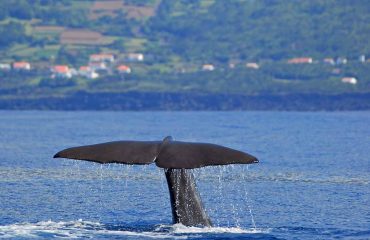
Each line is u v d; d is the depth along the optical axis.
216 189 130.38
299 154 198.88
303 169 161.62
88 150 75.50
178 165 73.25
